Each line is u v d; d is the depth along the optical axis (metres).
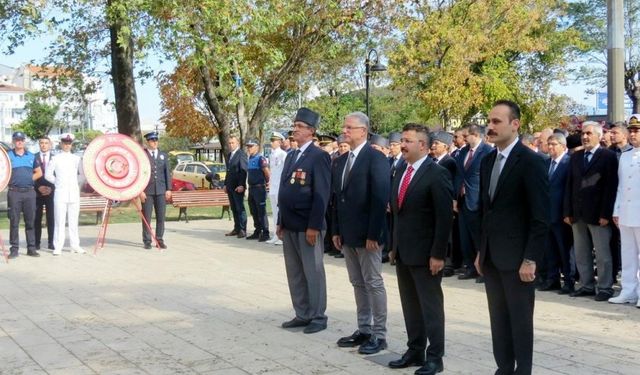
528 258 4.84
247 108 25.52
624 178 8.09
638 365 5.78
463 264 10.62
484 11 27.61
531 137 10.17
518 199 4.97
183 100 32.44
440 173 5.58
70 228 13.05
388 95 40.62
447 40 26.06
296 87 25.08
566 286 8.89
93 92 23.16
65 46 21.78
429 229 5.61
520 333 4.96
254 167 14.57
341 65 24.62
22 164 12.56
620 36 10.62
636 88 40.53
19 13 19.22
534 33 36.91
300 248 7.09
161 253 12.95
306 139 7.16
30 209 12.61
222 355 6.27
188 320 7.65
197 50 17.80
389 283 9.72
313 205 6.91
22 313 8.09
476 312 7.85
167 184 13.67
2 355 6.36
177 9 16.84
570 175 8.62
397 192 5.78
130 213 20.48
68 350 6.50
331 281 9.92
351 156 6.46
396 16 23.64
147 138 13.68
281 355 6.25
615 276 8.95
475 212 9.67
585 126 8.54
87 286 9.73
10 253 12.47
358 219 6.30
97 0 18.66
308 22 22.19
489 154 5.23
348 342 6.51
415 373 5.56
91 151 12.96
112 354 6.35
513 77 35.62
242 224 15.34
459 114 28.66
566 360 5.94
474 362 5.94
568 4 38.88
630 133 8.09
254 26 18.14
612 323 7.25
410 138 5.71
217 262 11.80
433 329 5.59
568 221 8.66
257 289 9.40
